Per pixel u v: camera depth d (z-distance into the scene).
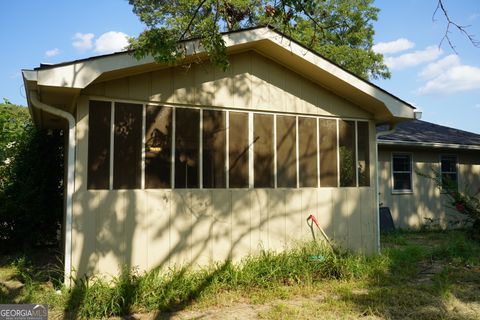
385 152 13.34
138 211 6.07
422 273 7.25
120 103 6.12
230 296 5.73
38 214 9.23
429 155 14.35
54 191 9.49
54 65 5.26
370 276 6.93
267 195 7.23
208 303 5.46
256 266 6.50
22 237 9.26
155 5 20.50
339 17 19.95
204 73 6.79
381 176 13.17
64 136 8.83
